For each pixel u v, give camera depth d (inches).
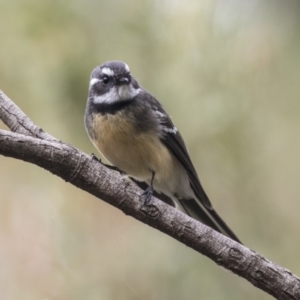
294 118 371.2
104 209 395.5
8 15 366.9
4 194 389.7
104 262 378.9
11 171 392.8
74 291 372.2
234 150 375.9
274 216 373.1
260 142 374.6
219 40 374.6
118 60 377.1
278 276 291.0
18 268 380.8
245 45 371.9
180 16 376.8
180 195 430.0
